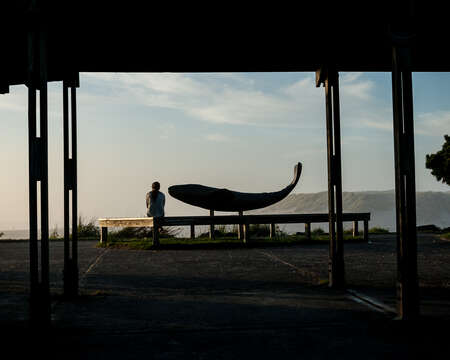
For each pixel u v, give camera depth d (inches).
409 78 183.5
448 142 874.8
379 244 555.5
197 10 215.9
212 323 180.4
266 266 358.0
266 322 180.9
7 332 169.9
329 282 266.4
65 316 194.4
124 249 522.6
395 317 184.4
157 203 576.4
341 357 137.9
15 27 203.3
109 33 227.5
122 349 148.7
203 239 599.8
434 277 294.2
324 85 265.3
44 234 172.1
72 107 239.6
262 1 211.9
